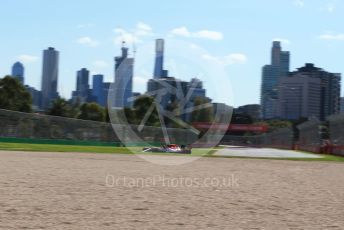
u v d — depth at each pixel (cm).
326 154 6288
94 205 1167
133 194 1395
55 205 1147
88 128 6762
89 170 2158
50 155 3303
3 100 8912
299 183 1919
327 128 6881
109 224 949
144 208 1151
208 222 1004
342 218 1099
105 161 2880
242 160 3675
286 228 969
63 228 897
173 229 925
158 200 1291
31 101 9269
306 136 8162
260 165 3070
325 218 1095
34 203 1163
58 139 6375
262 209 1200
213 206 1219
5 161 2522
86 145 6381
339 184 1919
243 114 10338
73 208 1115
